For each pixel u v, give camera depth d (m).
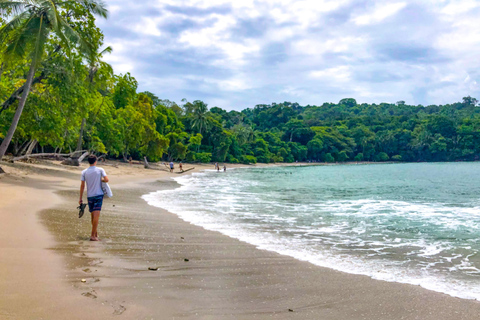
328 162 127.50
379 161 137.62
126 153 51.91
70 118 23.03
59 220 8.56
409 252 7.68
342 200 18.73
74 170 27.77
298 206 15.64
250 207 14.68
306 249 7.66
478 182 35.34
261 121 170.62
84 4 19.03
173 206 14.12
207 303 4.16
